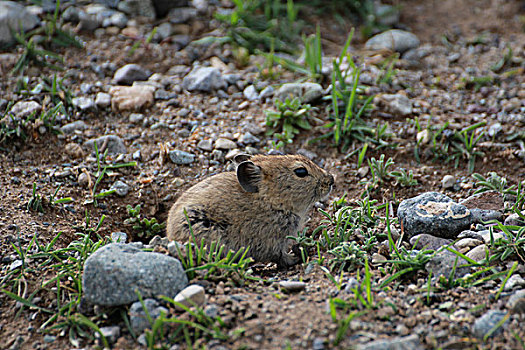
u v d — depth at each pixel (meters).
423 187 11.18
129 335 7.30
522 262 8.25
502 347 6.71
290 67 14.25
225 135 12.33
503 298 7.46
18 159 11.49
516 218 9.23
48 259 8.87
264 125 12.66
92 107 12.94
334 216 10.16
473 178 11.24
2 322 7.87
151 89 13.39
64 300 8.11
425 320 7.16
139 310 7.34
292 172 9.95
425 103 13.34
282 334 6.94
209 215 9.41
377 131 12.21
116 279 7.50
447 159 11.75
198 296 7.45
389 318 7.16
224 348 6.80
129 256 7.81
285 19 16.03
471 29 16.55
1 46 14.53
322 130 12.53
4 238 9.33
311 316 7.20
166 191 11.19
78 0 16.31
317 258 9.04
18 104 12.57
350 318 6.94
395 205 10.68
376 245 9.10
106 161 11.60
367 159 11.43
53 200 10.43
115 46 14.96
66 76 13.85
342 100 13.03
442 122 12.66
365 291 7.72
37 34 14.87
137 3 16.00
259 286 8.11
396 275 7.93
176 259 7.95
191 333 7.11
